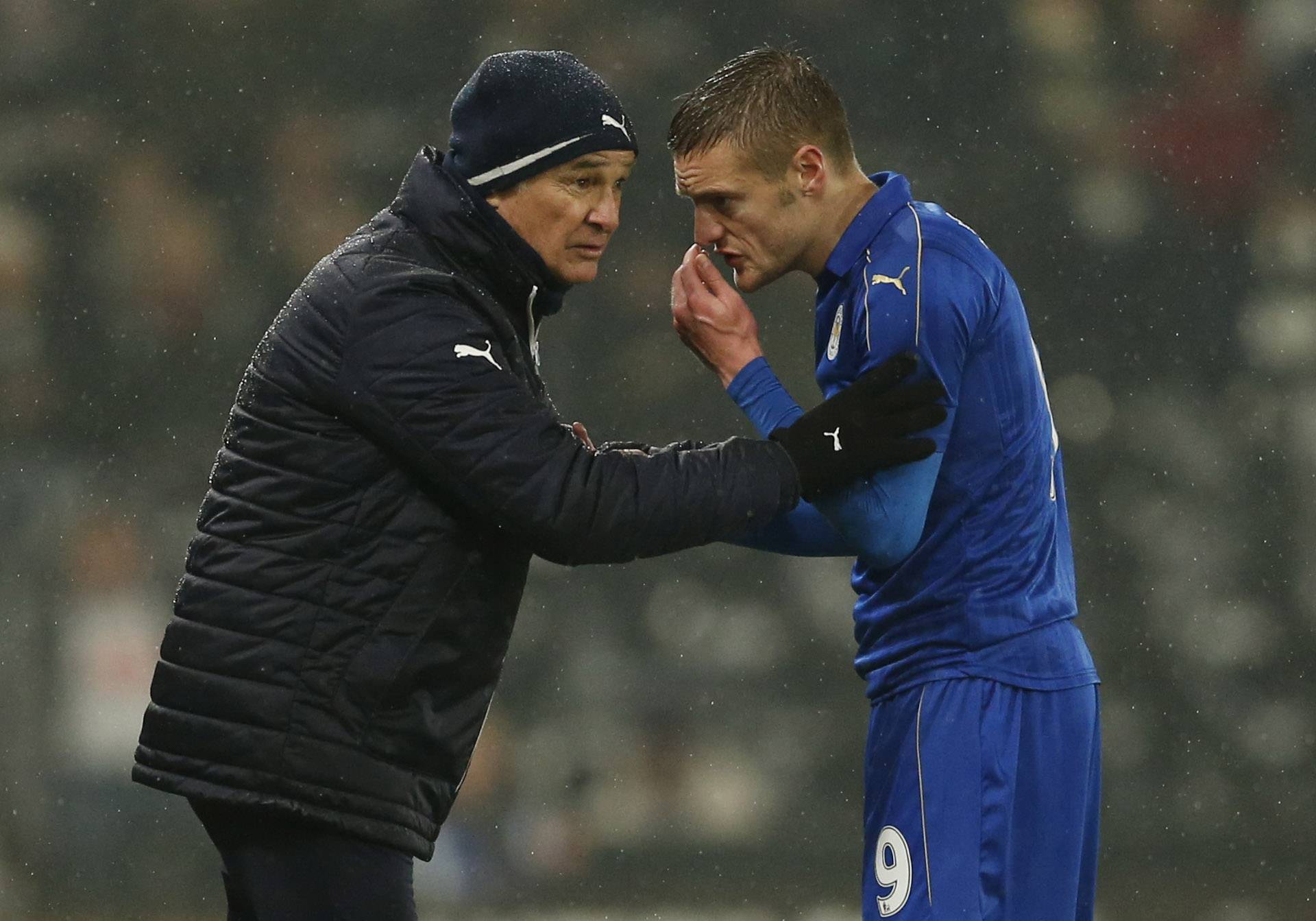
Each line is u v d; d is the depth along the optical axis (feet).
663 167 90.43
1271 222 90.33
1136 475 87.71
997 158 92.07
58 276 89.61
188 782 26.45
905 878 28.12
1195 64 91.71
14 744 77.20
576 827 78.28
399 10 93.04
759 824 79.10
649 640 81.46
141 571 84.84
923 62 92.38
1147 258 90.48
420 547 26.76
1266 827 79.87
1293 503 86.28
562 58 28.07
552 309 28.94
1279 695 82.74
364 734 26.63
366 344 26.27
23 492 85.51
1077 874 28.86
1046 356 90.27
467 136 27.66
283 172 92.38
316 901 26.89
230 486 27.12
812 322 85.87
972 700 28.09
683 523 26.61
